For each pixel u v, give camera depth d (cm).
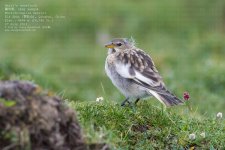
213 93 1666
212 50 2122
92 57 2150
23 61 1988
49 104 806
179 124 1033
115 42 1227
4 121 780
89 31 2344
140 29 2384
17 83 808
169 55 2106
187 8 2489
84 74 1975
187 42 2259
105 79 1922
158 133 991
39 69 1756
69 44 2256
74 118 829
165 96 1055
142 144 963
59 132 805
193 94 1617
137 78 1101
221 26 2438
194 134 991
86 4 2436
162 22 2430
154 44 2258
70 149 816
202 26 2430
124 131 980
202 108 1535
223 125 1058
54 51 2192
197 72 1759
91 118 970
